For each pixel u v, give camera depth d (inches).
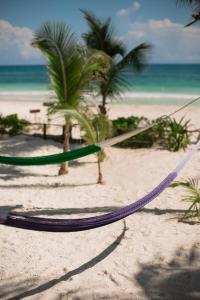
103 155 332.5
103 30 485.1
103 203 282.7
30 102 1120.2
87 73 351.3
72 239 224.7
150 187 324.8
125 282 180.2
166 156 427.2
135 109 872.3
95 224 157.3
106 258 202.5
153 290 173.6
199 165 388.5
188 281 180.5
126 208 165.3
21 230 235.8
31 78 2682.1
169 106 940.6
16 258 202.2
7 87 1911.9
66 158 168.7
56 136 501.7
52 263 197.9
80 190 315.3
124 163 406.6
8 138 515.5
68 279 183.0
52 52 342.3
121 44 490.3
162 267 192.9
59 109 338.6
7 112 797.9
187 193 300.0
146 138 471.8
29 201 284.2
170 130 483.2
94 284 178.5
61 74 346.9
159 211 263.1
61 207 272.8
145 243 217.9
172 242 218.2
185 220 247.8
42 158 166.1
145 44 449.4
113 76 458.0
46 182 341.4
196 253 205.5
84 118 331.0
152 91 1562.5
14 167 389.4
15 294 170.4
